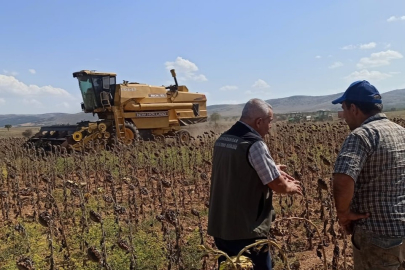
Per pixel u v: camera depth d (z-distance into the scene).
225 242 4.29
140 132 21.53
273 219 4.41
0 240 7.63
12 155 16.39
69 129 20.39
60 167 14.50
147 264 6.02
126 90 20.58
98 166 14.15
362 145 3.52
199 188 11.17
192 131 25.95
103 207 9.56
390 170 3.52
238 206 4.12
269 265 4.28
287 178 4.34
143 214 8.73
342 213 3.59
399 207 3.54
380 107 3.72
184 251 6.47
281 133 16.86
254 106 4.26
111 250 6.47
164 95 22.58
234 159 4.11
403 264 3.92
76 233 7.73
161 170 12.34
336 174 3.52
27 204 10.59
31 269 4.67
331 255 6.39
